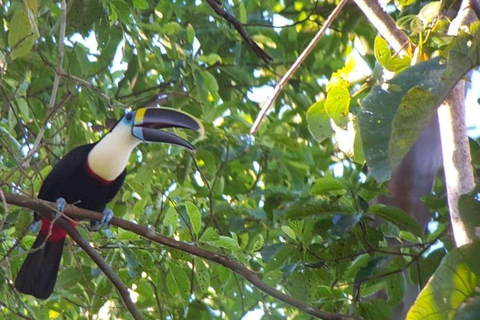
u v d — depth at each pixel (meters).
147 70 13.42
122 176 10.55
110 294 10.41
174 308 11.09
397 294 9.51
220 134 12.80
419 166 10.59
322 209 9.36
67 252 10.80
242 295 9.80
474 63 6.10
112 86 13.20
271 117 15.05
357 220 9.14
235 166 13.43
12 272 10.12
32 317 9.32
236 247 8.98
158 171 12.09
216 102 12.29
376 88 6.22
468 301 6.07
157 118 10.24
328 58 14.93
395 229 9.55
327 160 14.45
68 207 8.66
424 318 6.11
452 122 6.71
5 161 10.26
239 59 13.18
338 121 7.91
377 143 6.00
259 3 14.45
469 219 6.48
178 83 12.82
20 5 8.04
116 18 10.72
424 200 10.02
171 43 11.86
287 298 8.23
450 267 6.09
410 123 5.89
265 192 11.16
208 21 13.55
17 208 10.02
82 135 11.78
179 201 10.70
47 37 11.38
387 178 5.87
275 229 11.33
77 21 10.16
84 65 11.60
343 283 9.70
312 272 9.63
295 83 14.82
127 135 10.20
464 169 6.62
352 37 14.86
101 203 10.56
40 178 9.93
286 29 14.69
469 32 6.21
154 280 9.93
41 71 11.61
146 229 8.51
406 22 7.82
